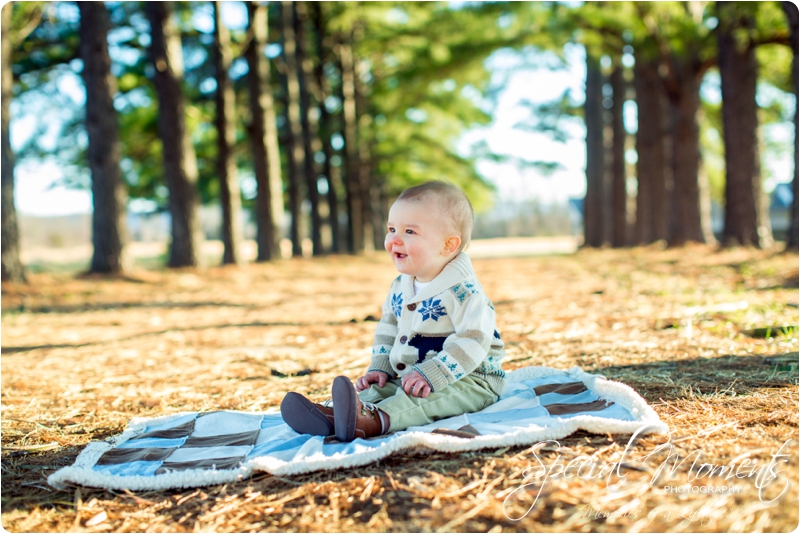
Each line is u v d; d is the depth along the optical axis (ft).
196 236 43.47
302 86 71.72
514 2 53.06
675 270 32.68
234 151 49.39
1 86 30.60
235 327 21.15
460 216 8.83
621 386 8.30
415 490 6.22
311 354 15.26
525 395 9.09
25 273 31.96
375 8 62.39
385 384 9.00
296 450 7.58
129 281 35.47
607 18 48.70
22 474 7.58
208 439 8.30
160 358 15.57
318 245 73.26
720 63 41.83
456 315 8.61
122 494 6.77
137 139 62.80
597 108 74.59
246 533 5.70
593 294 24.90
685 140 50.03
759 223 41.09
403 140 95.09
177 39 42.78
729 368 10.75
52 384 12.65
